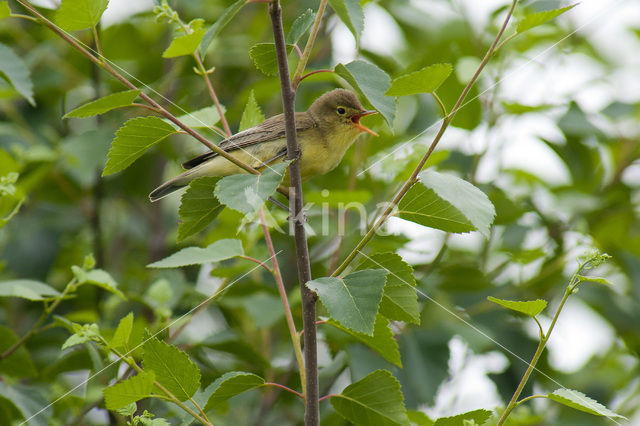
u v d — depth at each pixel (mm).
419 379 9695
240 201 5180
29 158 10719
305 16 6297
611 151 12820
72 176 11805
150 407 8961
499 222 10820
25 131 12047
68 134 12727
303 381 5977
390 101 5590
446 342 9953
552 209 11633
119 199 13336
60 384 10023
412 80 5387
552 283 11203
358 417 6234
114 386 5477
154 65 12422
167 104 12172
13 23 12352
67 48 12320
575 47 12016
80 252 12680
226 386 6000
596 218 11898
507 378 10562
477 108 11031
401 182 9578
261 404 10875
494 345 10523
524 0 11570
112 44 12812
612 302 11500
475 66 11273
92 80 12016
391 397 6117
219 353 11102
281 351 11875
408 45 13062
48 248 11930
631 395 11289
